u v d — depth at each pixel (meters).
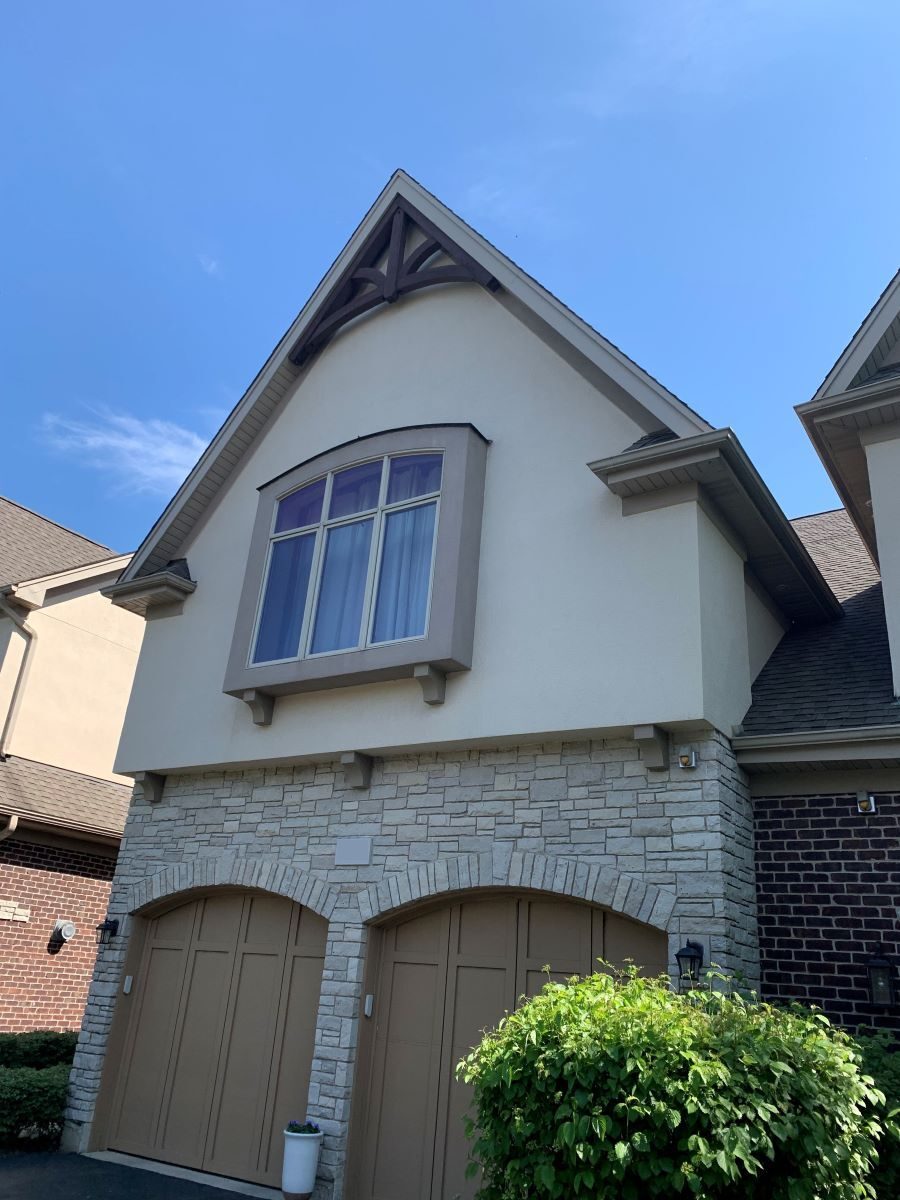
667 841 6.73
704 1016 4.51
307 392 10.80
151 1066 9.15
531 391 8.75
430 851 7.84
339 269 10.66
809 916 6.78
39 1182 7.73
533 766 7.60
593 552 7.70
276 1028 8.45
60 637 14.61
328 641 8.77
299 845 8.71
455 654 7.75
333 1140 7.35
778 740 6.95
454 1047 7.38
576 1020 4.54
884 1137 4.86
